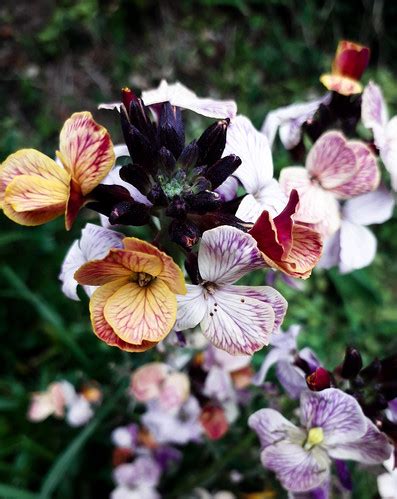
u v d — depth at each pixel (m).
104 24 0.39
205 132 0.13
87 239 0.14
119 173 0.13
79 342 0.26
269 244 0.11
